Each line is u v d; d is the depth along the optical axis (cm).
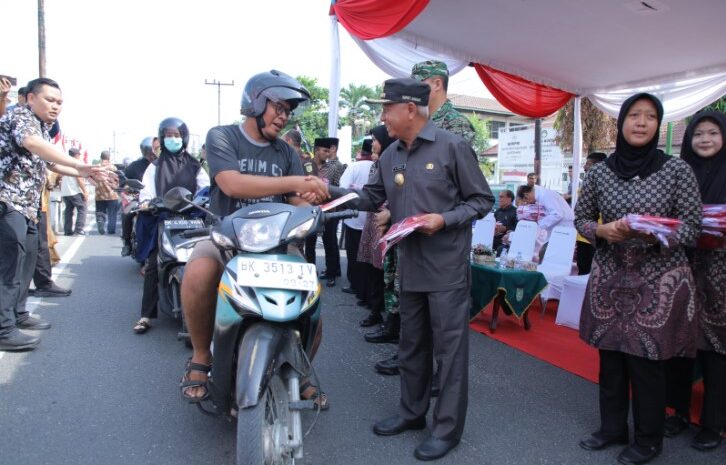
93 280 706
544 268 655
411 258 310
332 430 333
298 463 293
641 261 298
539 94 854
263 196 282
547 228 729
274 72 298
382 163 328
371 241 535
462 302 303
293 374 246
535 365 459
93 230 1276
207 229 343
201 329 296
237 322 246
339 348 486
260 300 238
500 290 539
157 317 544
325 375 423
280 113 293
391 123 304
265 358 234
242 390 229
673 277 291
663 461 304
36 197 443
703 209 306
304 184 278
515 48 696
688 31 604
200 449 304
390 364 429
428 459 300
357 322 570
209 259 289
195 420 336
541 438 331
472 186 300
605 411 320
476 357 479
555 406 377
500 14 587
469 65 757
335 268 743
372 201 339
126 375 401
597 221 329
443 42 697
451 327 300
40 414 336
